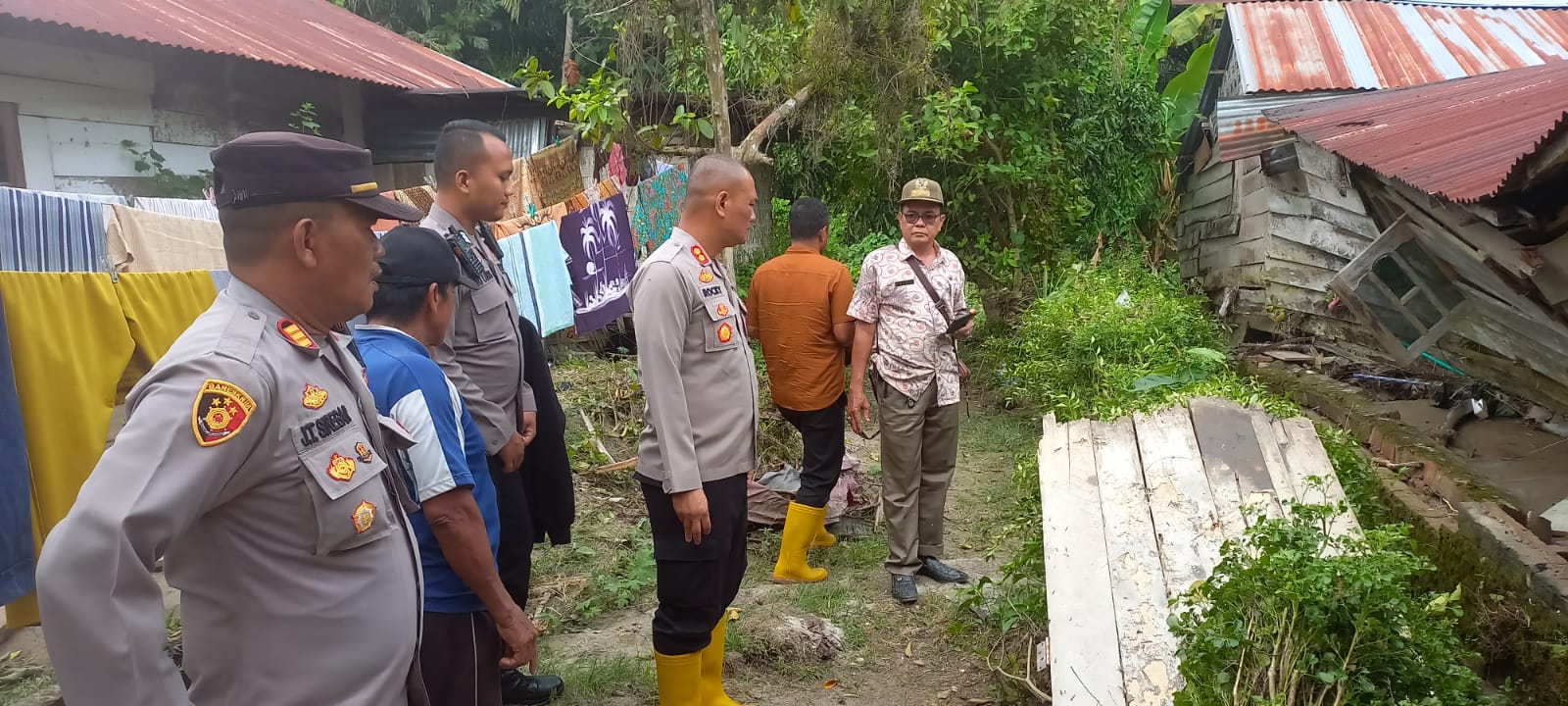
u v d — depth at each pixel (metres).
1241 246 9.16
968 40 9.20
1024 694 3.14
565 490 3.30
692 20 5.76
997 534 4.73
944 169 9.89
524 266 6.00
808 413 4.15
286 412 1.43
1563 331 3.61
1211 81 10.55
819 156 7.58
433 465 1.98
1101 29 9.98
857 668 3.54
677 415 2.69
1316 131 5.67
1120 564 2.81
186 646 1.47
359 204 1.53
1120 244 11.12
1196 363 5.91
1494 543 3.36
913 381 4.03
